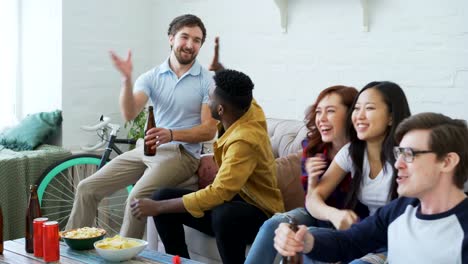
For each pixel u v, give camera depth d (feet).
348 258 5.54
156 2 14.38
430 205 4.97
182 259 6.72
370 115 6.50
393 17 10.20
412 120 4.99
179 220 8.98
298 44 11.57
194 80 10.14
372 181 6.74
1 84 13.93
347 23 10.80
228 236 8.27
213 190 8.16
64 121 13.19
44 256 6.63
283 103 11.93
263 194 8.53
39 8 13.44
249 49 12.44
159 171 9.69
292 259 5.15
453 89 9.61
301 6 11.45
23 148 12.63
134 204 8.61
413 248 4.98
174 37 10.09
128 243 6.82
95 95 13.70
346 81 10.91
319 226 7.41
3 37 13.82
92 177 10.09
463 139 4.82
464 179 4.89
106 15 13.70
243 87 8.33
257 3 12.20
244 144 8.12
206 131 9.86
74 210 10.10
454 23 9.52
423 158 4.84
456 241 4.75
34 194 7.11
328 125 7.21
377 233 5.52
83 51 13.37
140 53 14.44
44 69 13.46
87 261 6.64
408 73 10.11
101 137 13.07
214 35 13.12
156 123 10.40
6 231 11.55
